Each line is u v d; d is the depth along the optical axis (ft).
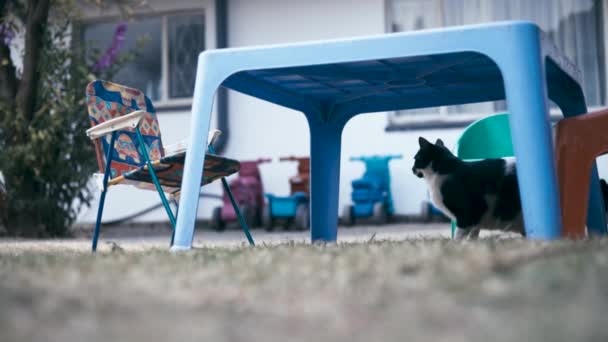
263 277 5.20
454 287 4.36
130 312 3.95
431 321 3.54
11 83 22.70
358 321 3.61
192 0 28.99
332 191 12.40
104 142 11.01
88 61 26.63
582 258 5.40
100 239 20.61
